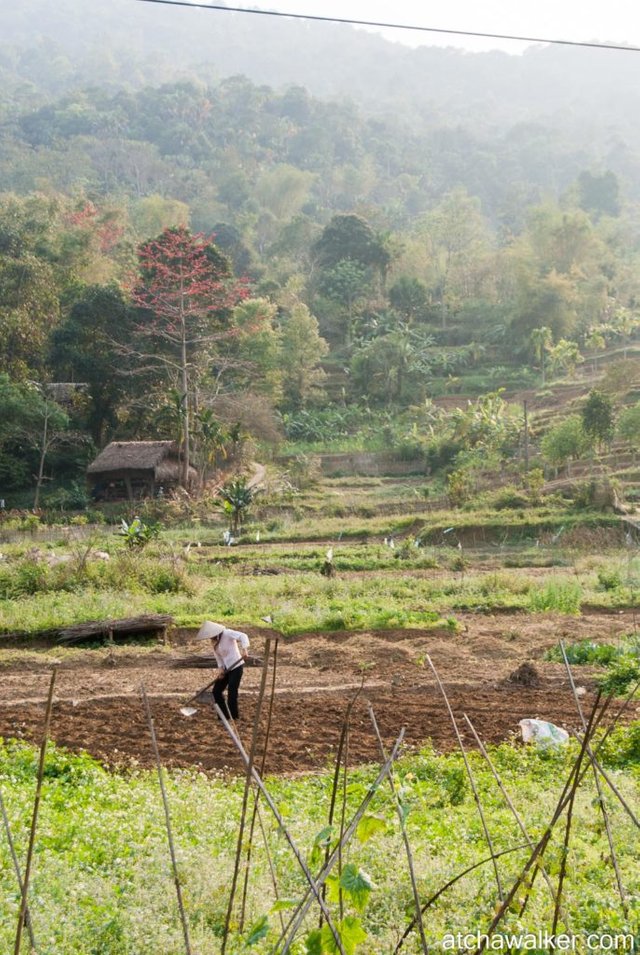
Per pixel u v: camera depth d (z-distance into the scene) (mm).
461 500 47375
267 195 140250
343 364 90500
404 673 15367
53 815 8062
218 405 64250
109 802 8812
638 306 103812
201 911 5824
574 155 189000
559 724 12109
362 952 5121
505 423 65688
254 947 4914
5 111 170625
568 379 83875
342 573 29516
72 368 60562
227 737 11586
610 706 12969
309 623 19344
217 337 60156
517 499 44719
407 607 22094
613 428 54969
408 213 158500
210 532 42125
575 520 39250
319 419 77125
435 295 105375
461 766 9703
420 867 6430
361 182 159125
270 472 60531
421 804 8242
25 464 57375
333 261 102062
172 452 55562
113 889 6211
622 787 8961
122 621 18094
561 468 57750
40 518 48438
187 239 60875
